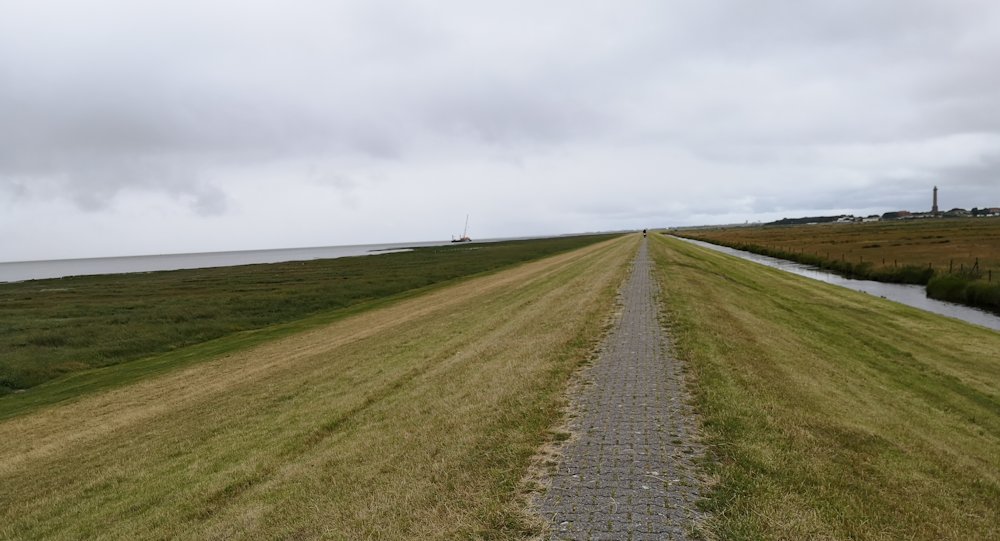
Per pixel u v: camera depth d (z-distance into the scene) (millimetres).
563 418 6719
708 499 4543
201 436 8969
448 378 9758
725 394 7316
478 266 55875
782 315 17484
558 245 101438
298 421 8727
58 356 20969
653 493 4684
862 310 20703
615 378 8383
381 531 4535
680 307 14984
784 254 53312
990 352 14562
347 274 58031
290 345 18672
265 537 4895
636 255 40281
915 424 8000
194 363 17703
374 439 6969
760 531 4066
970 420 9109
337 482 5750
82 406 13273
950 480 5699
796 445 5723
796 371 9688
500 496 4801
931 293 28625
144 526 5852
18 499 7574
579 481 4977
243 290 45438
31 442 10672
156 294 46656
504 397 7738
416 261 77312
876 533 4219
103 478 7723
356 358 13711
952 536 4434
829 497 4676
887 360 13062
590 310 15445
